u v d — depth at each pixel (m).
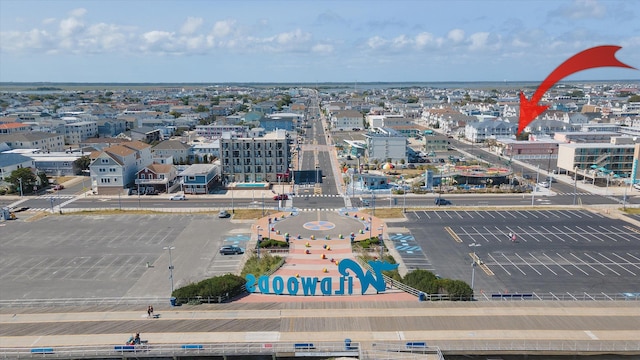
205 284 77.75
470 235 115.56
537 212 136.12
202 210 138.62
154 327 67.75
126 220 128.50
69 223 125.50
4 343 63.38
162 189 164.12
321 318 70.06
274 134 188.38
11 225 123.62
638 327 66.94
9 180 160.12
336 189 168.25
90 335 65.56
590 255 101.88
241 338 64.75
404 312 71.75
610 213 134.25
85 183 178.62
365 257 99.56
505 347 61.78
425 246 107.75
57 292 83.56
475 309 72.50
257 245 104.88
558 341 63.19
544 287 85.94
